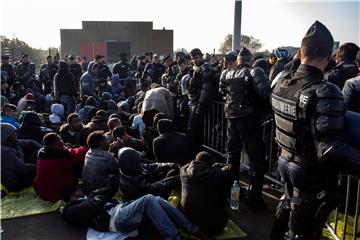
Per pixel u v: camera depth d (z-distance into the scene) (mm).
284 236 2551
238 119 3977
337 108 1990
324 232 3502
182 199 3590
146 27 38250
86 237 3559
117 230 3553
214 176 3434
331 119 1978
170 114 6051
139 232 3627
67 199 4223
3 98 7930
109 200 3910
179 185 4137
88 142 4277
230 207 4164
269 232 3639
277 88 2430
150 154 5250
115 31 37969
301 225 2332
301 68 2238
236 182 4121
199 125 5723
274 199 4387
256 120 3941
